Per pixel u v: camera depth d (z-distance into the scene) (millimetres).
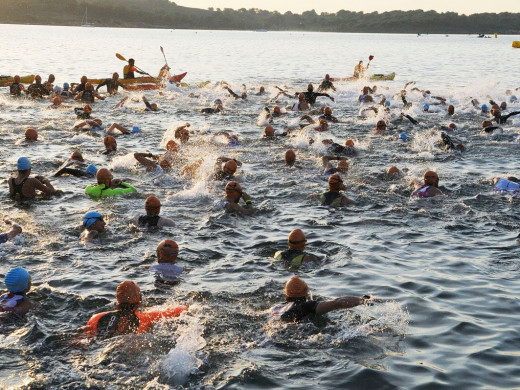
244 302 7148
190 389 5301
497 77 43312
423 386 5379
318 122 21922
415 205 11570
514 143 18188
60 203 11227
